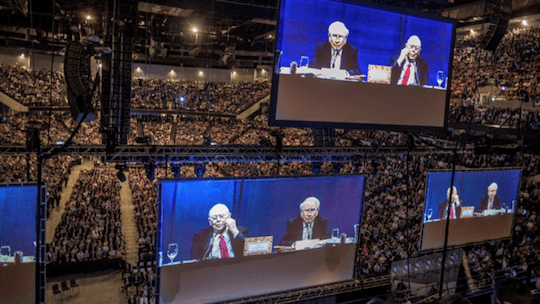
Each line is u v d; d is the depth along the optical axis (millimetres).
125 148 10852
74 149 10461
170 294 11500
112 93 11555
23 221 10250
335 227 13188
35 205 10281
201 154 11523
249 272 12273
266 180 12125
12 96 35688
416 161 26891
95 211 22562
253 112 43688
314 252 12984
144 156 11086
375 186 26062
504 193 16328
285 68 10758
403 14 11758
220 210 11727
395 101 12133
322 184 12836
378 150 13227
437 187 15133
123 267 17844
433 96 12625
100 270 17578
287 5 10523
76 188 26875
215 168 34094
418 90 12367
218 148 11672
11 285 10281
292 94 10945
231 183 11766
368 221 21562
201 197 11516
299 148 12367
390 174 26875
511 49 27000
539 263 7602
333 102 11406
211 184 11570
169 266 11398
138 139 11359
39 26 29625
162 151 11211
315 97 11188
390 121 12203
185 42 36062
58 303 15117
